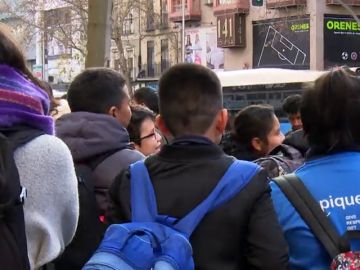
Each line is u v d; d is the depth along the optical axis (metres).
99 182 3.12
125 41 44.97
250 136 4.26
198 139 2.29
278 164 3.70
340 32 33.09
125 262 1.98
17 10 30.20
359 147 2.48
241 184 2.19
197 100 2.30
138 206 2.22
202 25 40.09
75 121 3.22
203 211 2.15
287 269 2.16
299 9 33.31
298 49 33.53
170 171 2.26
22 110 2.20
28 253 2.15
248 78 17.70
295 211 2.39
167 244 2.00
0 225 1.99
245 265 2.20
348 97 2.44
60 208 2.22
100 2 7.71
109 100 3.39
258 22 35.50
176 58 41.56
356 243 2.37
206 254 2.13
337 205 2.38
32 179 2.15
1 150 2.07
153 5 40.59
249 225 2.17
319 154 2.52
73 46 31.45
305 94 2.54
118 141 3.21
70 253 2.92
